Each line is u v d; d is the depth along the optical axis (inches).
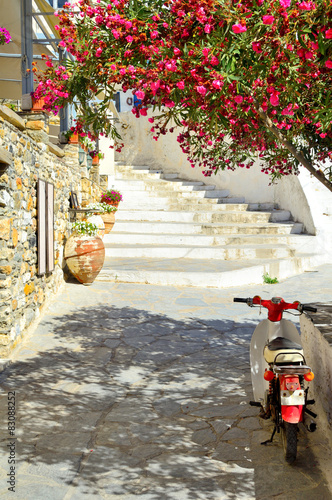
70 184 372.8
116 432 150.2
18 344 227.8
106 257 434.3
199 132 165.2
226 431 150.6
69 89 138.9
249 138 184.2
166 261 412.8
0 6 310.2
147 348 230.5
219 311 295.0
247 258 428.8
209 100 115.8
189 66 109.3
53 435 147.7
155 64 118.3
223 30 109.0
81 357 217.5
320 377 155.7
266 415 142.9
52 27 336.8
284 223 525.7
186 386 187.3
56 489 120.1
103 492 119.3
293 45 112.9
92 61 128.3
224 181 637.3
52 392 180.2
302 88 133.6
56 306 293.9
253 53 111.5
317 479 123.8
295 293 347.9
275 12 102.5
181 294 333.4
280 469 128.7
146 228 498.6
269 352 134.6
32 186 250.5
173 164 705.6
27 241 243.0
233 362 212.8
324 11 97.7
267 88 119.6
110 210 475.8
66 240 350.9
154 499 116.6
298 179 525.3
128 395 179.0
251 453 137.3
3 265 207.0
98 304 302.5
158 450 139.4
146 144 738.2
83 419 158.9
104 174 545.3
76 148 402.9
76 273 338.3
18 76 363.3
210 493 118.9
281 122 148.9
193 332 254.7
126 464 132.1
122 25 118.6
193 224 501.0
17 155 220.7
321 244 491.2
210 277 357.7
